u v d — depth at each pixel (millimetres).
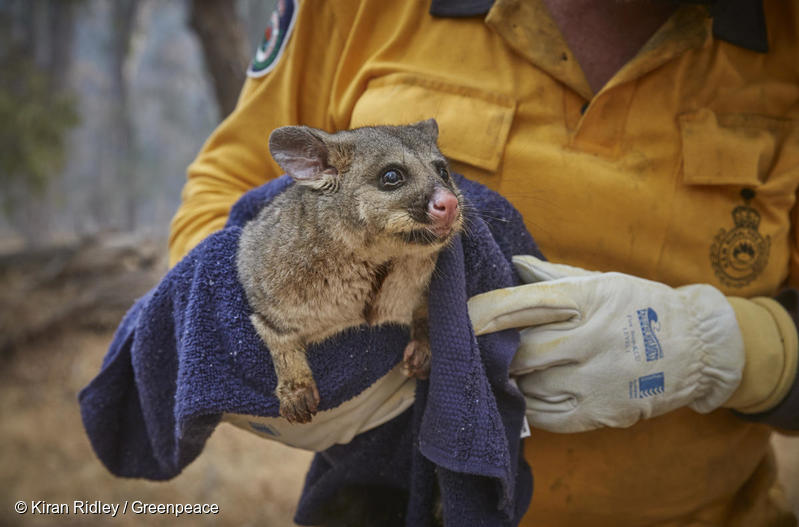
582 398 816
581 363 816
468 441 766
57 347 3113
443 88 876
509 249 846
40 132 5164
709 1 820
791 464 1970
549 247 875
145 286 3357
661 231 867
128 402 881
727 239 878
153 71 13609
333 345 803
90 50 14008
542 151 858
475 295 818
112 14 9891
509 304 802
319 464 924
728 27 871
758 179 873
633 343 816
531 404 832
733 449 923
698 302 851
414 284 796
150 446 889
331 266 784
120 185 10156
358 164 800
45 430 2602
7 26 6863
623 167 861
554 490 905
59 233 8695
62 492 2184
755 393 853
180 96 13398
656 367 819
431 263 793
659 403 828
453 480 794
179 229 934
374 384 816
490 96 866
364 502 904
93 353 3096
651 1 836
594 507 912
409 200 783
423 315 818
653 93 859
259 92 955
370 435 856
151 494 2141
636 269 875
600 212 860
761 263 890
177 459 840
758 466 968
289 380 781
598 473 897
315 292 783
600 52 850
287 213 795
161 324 824
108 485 2211
